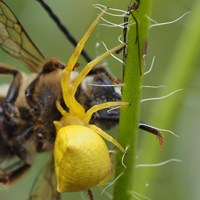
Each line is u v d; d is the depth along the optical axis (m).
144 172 0.16
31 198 0.15
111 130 0.14
